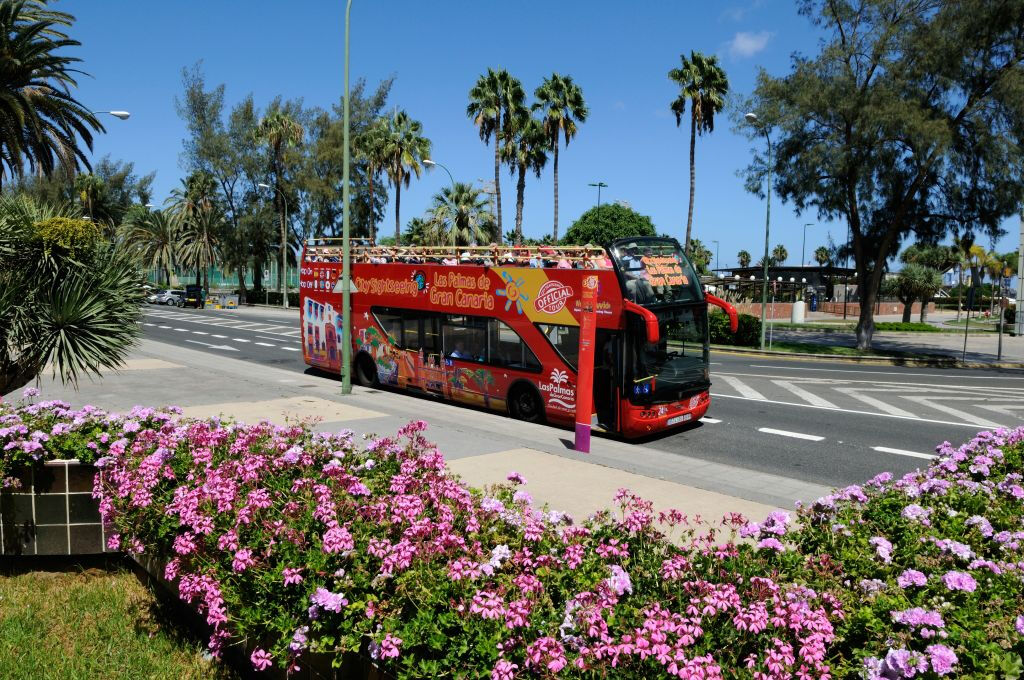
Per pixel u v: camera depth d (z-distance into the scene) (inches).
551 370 478.9
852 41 1045.8
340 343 674.2
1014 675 99.0
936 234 1155.9
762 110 1124.5
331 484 171.6
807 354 1069.1
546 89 1846.7
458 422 475.2
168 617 185.2
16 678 153.9
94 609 189.0
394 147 2010.3
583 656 102.8
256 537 145.5
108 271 342.0
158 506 172.6
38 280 324.2
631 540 149.4
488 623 109.1
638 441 458.3
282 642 129.2
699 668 96.8
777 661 99.7
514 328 503.2
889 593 129.0
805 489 335.6
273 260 2466.8
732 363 960.3
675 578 126.5
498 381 516.4
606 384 452.1
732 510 291.7
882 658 106.3
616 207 2470.5
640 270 450.9
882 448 446.0
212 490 159.2
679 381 464.8
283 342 1095.6
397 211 2064.5
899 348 1243.8
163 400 539.5
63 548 209.6
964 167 1035.3
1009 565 145.2
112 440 215.6
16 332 305.9
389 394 604.1
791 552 145.3
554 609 117.8
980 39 978.1
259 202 2335.1
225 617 136.2
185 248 2390.5
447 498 162.9
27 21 821.2
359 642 116.1
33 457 204.8
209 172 2336.4
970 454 258.7
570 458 380.8
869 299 1149.7
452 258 573.0
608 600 115.7
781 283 2224.4
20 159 792.3
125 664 161.9
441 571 124.2
